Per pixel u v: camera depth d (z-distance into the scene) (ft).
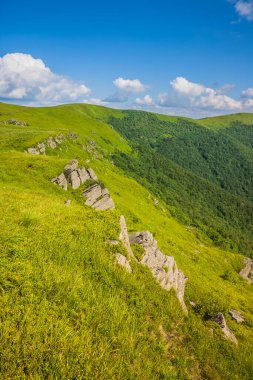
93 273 39.45
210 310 61.26
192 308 59.67
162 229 202.39
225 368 41.09
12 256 33.17
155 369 30.66
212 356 41.63
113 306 34.81
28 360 22.63
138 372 28.14
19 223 43.06
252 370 44.80
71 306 30.83
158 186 507.71
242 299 113.29
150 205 283.79
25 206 55.01
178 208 452.35
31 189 101.40
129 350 30.07
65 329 26.73
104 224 52.54
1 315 25.22
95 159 312.71
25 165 117.80
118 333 31.12
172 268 63.52
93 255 42.42
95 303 33.27
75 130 503.61
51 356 23.72
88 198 116.26
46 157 135.44
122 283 40.93
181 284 63.57
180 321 44.70
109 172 298.15
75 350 25.32
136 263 51.01
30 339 24.17
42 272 33.32
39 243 39.40
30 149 186.29
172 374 31.53
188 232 291.17
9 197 64.03
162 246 137.39
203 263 164.86
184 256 148.77
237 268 214.69
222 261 200.54
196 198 608.60
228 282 152.05
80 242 44.42
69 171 121.60
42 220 46.96
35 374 21.70
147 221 192.24
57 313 28.63
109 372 25.12
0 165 114.83
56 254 39.22
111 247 47.11
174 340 39.47
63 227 46.96
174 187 565.12
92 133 562.66
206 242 325.01
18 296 28.19
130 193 272.72
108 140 585.22
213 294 84.17
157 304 43.32
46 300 29.37
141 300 40.88
